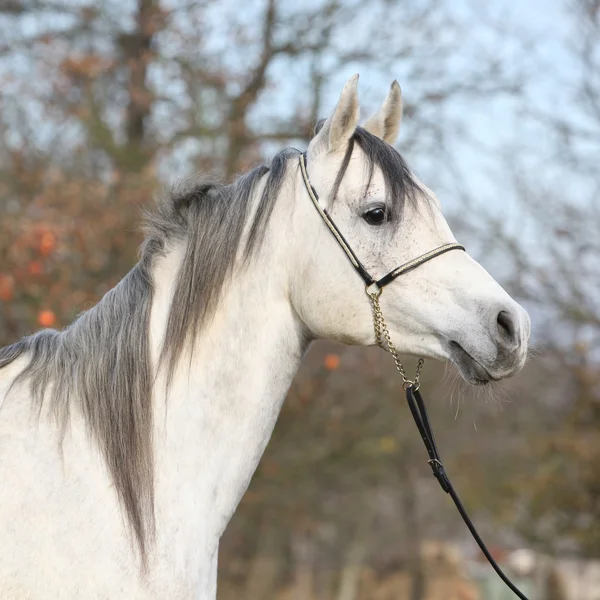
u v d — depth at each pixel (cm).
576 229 1641
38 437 409
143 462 415
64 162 1609
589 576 2031
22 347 441
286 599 2180
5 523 388
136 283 447
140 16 1730
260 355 444
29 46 1698
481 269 454
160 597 399
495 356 432
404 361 1653
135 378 427
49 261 1136
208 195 465
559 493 1549
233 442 435
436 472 466
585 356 1521
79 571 386
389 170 452
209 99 1680
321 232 449
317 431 1567
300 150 490
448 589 1734
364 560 2233
